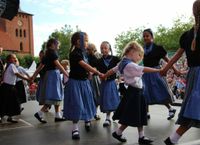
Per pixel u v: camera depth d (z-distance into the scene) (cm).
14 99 745
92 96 596
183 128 417
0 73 742
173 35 5303
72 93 573
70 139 554
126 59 505
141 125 494
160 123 672
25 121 755
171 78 1464
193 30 416
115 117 507
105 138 552
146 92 703
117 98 683
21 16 8325
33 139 565
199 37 403
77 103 566
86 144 513
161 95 700
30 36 8538
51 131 630
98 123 702
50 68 736
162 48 705
